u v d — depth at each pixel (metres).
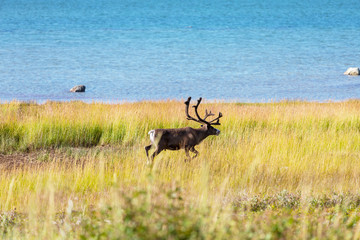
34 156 64.19
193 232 16.73
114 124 74.56
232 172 47.03
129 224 17.41
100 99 152.88
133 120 76.00
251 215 29.38
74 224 27.77
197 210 19.66
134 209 17.81
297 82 198.88
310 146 62.84
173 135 50.25
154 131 49.91
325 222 26.14
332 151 61.44
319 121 82.62
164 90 177.62
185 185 40.78
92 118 75.81
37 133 69.31
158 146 49.66
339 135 71.69
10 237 26.95
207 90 179.38
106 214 22.67
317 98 159.25
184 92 173.88
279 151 58.78
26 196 38.41
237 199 35.84
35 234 24.94
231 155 55.81
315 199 35.59
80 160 61.09
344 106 99.62
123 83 192.12
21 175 49.09
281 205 35.22
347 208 32.88
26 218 32.66
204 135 52.44
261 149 58.47
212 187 40.59
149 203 18.23
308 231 22.86
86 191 42.41
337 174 48.91
